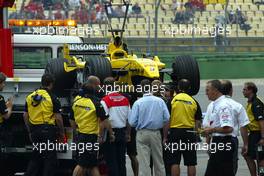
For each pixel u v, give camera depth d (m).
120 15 138.88
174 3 145.12
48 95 41.75
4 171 45.44
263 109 43.72
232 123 36.62
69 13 132.62
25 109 42.03
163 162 43.69
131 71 51.59
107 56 53.94
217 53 128.00
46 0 132.38
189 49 127.25
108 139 42.41
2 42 52.31
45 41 59.16
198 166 55.75
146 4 146.00
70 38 59.84
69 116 41.66
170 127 42.72
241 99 109.50
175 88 50.62
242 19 145.12
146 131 43.00
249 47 129.88
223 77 128.12
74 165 44.12
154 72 50.03
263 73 129.38
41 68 59.28
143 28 140.25
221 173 36.94
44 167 41.81
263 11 149.88
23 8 129.50
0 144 42.84
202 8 144.38
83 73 51.06
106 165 42.72
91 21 132.62
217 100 37.12
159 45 129.00
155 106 42.88
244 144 39.31
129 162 60.00
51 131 41.72
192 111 42.50
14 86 44.00
